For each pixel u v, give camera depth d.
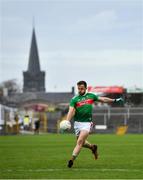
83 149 60.09
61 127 36.78
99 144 75.81
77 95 37.34
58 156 49.97
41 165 39.75
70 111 37.06
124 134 143.88
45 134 144.75
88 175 32.81
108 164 40.44
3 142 84.19
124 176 32.34
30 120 174.88
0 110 154.00
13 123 147.88
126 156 49.41
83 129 37.03
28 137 113.19
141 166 38.81
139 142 82.81
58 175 32.78
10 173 33.84
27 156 50.00
